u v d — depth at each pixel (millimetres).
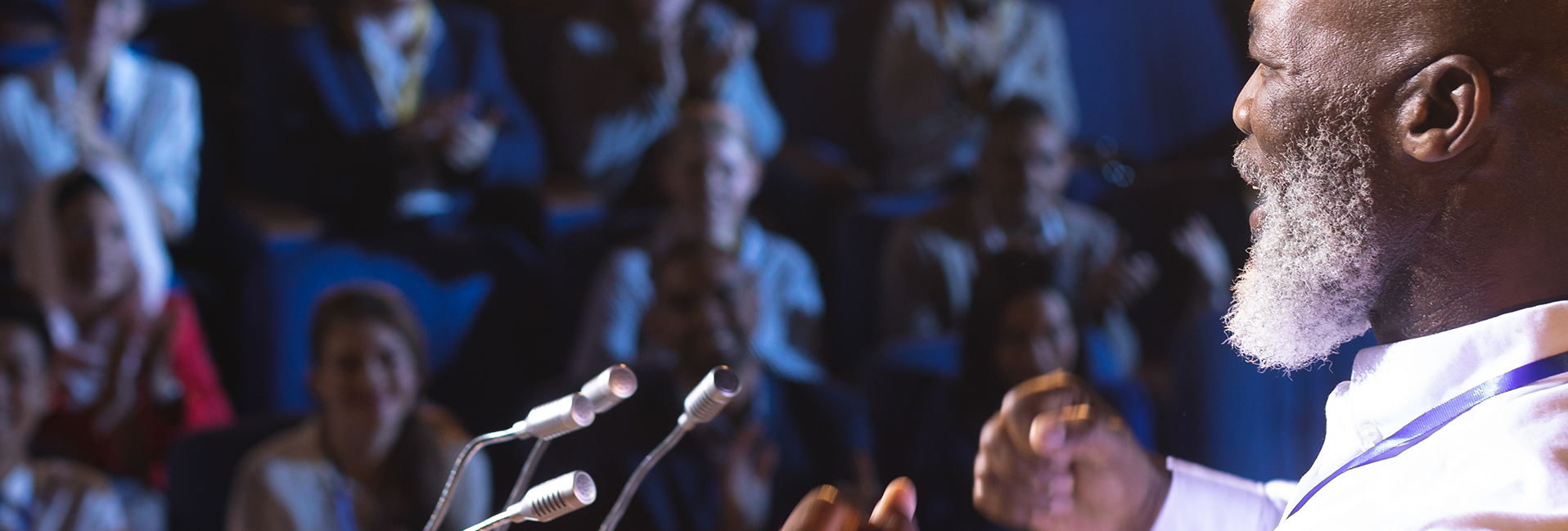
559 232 2904
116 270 2207
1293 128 504
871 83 3451
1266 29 517
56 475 1791
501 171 3045
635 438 1827
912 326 2781
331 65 2918
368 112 2926
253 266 2705
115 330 2191
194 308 2611
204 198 2990
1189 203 3133
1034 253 2168
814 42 3490
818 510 503
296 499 1710
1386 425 502
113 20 2707
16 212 2602
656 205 3152
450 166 2928
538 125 3279
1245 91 545
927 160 3348
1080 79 3607
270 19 2961
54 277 2182
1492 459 441
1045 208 2838
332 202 2896
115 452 2107
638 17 3127
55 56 2812
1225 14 3590
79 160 2605
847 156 3488
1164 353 3006
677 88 3170
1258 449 2158
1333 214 497
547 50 3279
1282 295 519
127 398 2150
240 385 2590
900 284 2801
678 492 1798
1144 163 3592
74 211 2182
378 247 2547
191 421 2205
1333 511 483
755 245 2684
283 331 2406
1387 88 475
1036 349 2047
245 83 2982
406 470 1740
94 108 2734
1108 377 2221
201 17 3143
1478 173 468
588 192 3020
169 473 1847
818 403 1956
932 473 2055
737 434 1854
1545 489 417
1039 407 750
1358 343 2158
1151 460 791
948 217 2836
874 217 2951
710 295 1891
